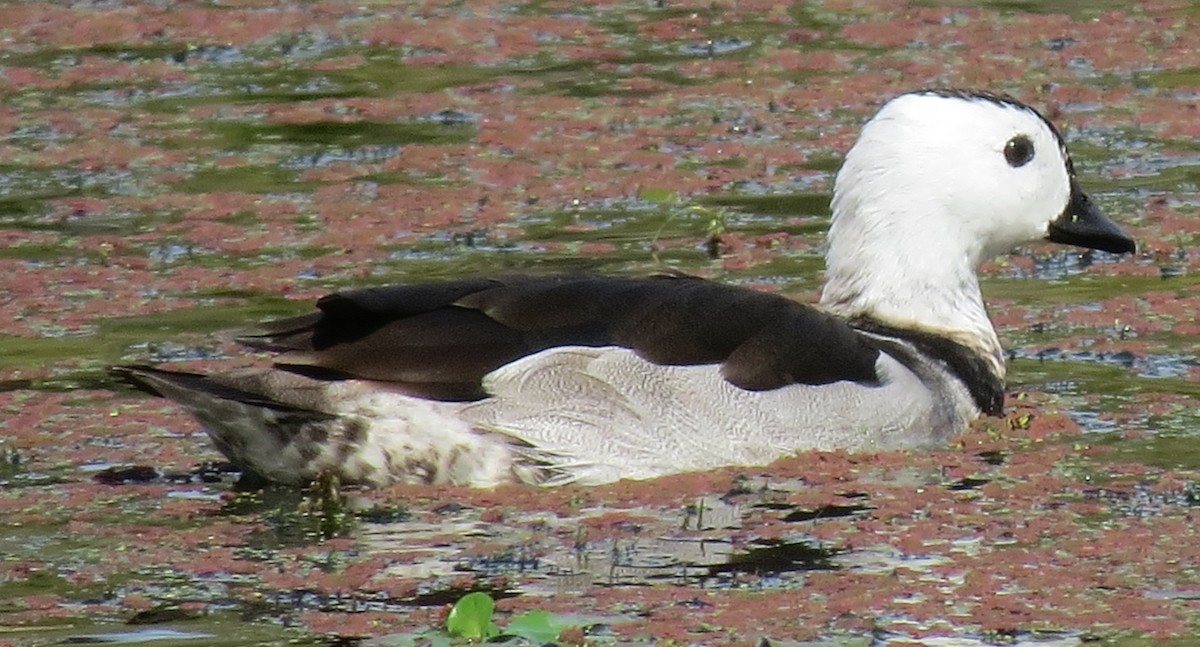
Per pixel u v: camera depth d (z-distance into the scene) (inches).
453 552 451.5
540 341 499.2
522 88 871.7
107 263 668.7
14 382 566.3
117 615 414.6
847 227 562.9
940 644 400.5
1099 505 480.1
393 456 490.6
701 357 505.4
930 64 891.4
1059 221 574.6
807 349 514.9
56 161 782.5
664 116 829.8
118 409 548.4
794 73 884.6
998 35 939.3
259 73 896.9
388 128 818.8
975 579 434.0
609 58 914.1
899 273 556.7
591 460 493.7
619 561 445.4
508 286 508.1
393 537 460.4
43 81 888.3
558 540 458.0
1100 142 788.0
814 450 508.7
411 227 703.1
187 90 873.5
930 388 530.9
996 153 560.1
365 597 425.1
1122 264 668.7
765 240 684.7
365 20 983.6
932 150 557.0
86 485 493.7
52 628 407.8
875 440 515.5
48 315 620.7
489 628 404.2
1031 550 450.9
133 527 466.6
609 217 713.0
